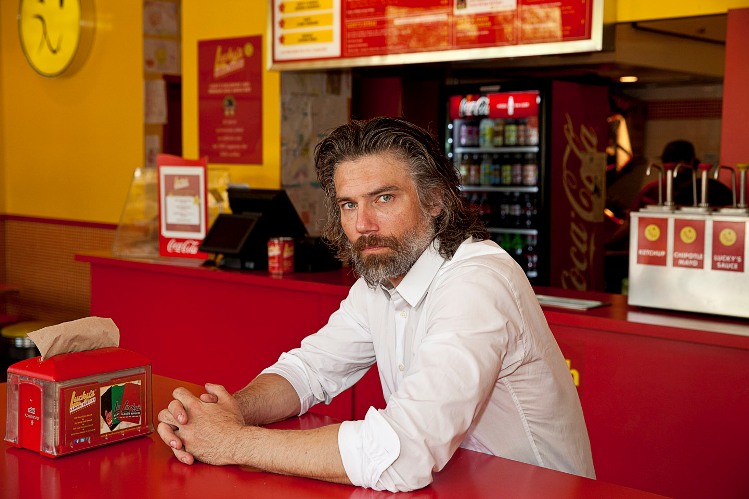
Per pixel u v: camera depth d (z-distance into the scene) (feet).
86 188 22.24
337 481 5.28
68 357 5.87
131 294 15.75
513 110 20.27
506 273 5.94
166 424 5.79
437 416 5.21
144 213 16.21
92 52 21.59
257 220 14.15
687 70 18.66
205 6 18.35
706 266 9.87
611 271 22.99
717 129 24.07
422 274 6.26
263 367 13.66
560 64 18.72
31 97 23.57
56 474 5.36
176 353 15.02
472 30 13.89
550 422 6.27
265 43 17.21
